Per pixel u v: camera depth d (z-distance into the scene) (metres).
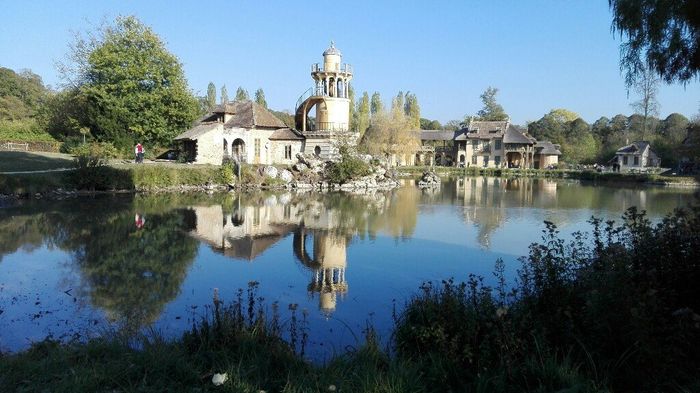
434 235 21.84
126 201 32.59
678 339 5.58
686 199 40.12
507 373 5.88
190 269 14.89
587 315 6.30
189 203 33.03
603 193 46.50
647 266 7.36
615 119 117.62
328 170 51.75
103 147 49.97
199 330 7.56
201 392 5.54
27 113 82.44
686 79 8.06
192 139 50.34
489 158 97.56
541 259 8.37
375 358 6.87
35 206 28.45
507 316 6.78
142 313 10.52
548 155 99.56
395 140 80.81
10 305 10.92
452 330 6.77
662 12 7.40
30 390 5.36
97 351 6.74
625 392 5.55
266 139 57.12
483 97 129.25
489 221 26.48
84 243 18.23
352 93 98.19
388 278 14.12
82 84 56.12
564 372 5.68
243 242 19.66
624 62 8.40
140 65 54.56
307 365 6.74
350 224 25.08
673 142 80.81
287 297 12.09
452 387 5.91
